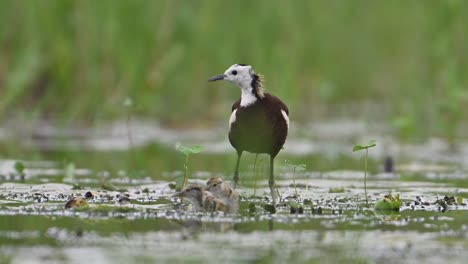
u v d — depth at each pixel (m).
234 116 10.94
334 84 22.73
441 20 19.53
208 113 20.53
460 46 19.47
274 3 20.61
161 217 8.94
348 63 23.12
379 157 15.82
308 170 13.69
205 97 20.53
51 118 19.70
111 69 19.44
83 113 19.44
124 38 19.28
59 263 6.76
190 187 9.68
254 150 10.94
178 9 19.83
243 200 10.27
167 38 19.77
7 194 10.52
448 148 16.97
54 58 19.34
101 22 19.28
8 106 19.88
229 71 10.83
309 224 8.58
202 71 20.30
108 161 14.59
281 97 20.34
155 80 19.56
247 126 10.80
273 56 20.28
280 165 12.09
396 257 7.06
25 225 8.42
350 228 8.36
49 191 10.83
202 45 20.08
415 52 21.22
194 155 15.60
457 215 9.20
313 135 19.08
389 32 23.06
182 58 19.94
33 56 19.31
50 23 19.30
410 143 17.59
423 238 7.84
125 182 11.99
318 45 22.03
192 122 20.25
